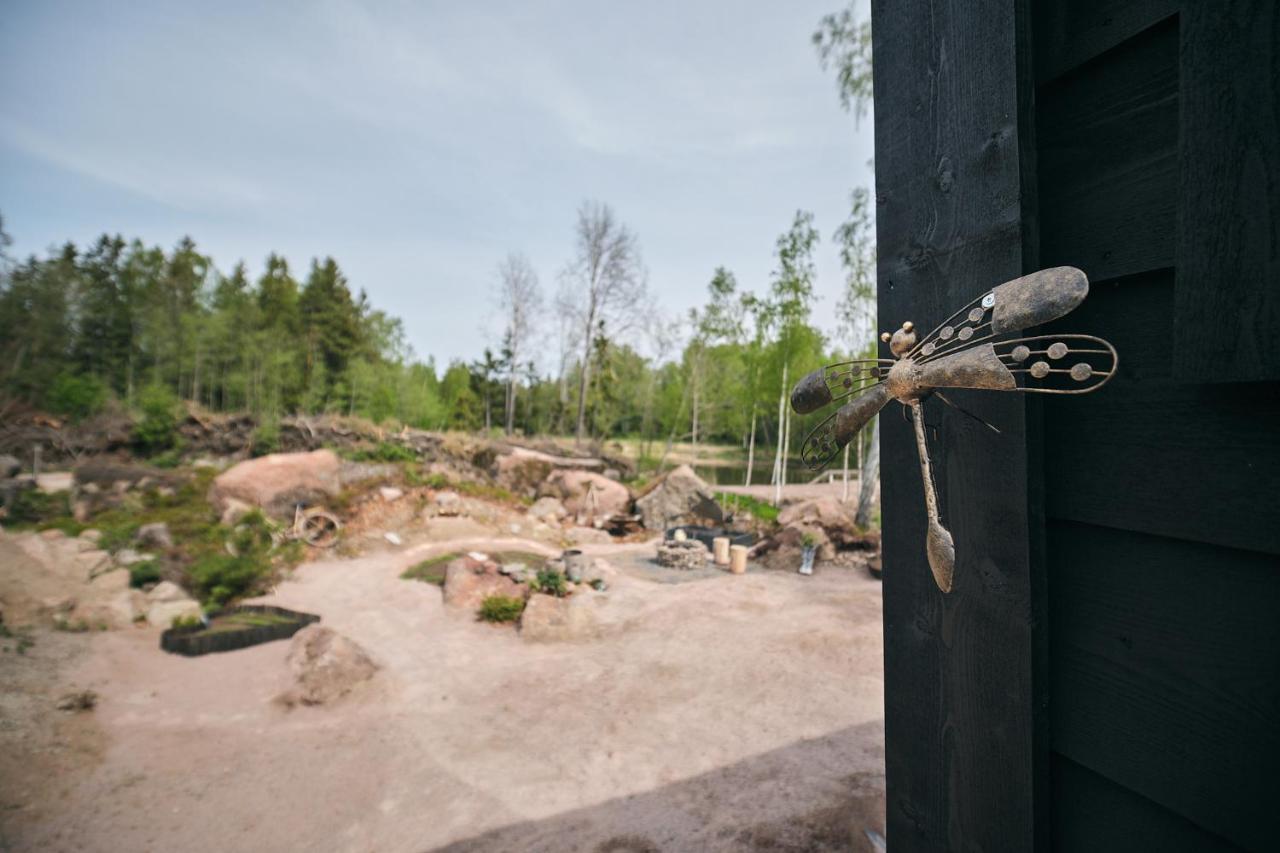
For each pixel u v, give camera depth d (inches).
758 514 804.0
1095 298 50.7
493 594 431.2
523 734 253.1
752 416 1089.4
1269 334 34.8
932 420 63.6
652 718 267.7
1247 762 39.9
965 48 58.8
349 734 251.8
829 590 478.9
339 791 212.5
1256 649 39.7
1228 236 37.1
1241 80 36.3
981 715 58.4
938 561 50.9
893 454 70.1
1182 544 44.3
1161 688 45.4
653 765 227.9
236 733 249.4
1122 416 47.8
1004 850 56.0
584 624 377.7
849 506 735.7
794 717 267.1
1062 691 53.4
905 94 66.9
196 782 216.1
